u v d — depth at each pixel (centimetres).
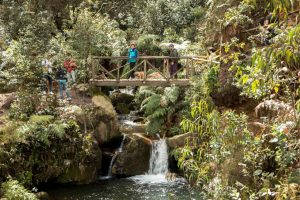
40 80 1124
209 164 512
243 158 505
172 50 1161
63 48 1338
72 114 1014
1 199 713
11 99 1082
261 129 573
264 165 507
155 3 1938
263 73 369
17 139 898
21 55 1159
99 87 1225
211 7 1017
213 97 836
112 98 1339
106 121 1070
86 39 1381
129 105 1346
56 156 948
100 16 1697
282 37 305
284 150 443
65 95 1166
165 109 1154
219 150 486
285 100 543
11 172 869
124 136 1097
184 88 1184
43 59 1173
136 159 1068
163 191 905
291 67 420
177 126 1123
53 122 964
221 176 502
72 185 969
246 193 482
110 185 971
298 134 429
